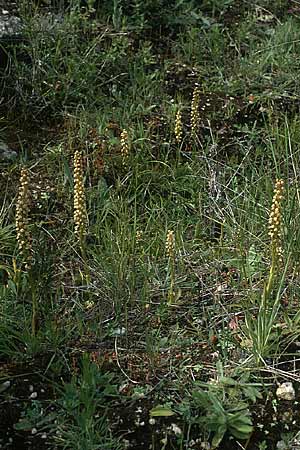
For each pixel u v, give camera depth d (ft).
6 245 12.59
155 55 17.48
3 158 14.49
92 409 9.94
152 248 12.59
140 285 12.00
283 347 11.05
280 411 10.30
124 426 10.07
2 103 15.84
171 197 14.02
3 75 16.10
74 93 15.94
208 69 17.12
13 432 9.97
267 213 12.84
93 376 10.38
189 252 12.67
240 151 15.15
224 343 11.10
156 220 13.23
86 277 11.80
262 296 10.96
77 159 10.92
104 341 11.18
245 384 10.36
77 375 10.64
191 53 17.51
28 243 10.61
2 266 11.66
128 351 11.05
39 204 13.61
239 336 11.22
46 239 12.84
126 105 15.66
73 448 9.70
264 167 14.30
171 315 11.62
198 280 12.20
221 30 18.49
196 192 13.85
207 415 10.04
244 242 12.56
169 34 18.28
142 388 10.50
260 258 12.10
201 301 11.84
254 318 11.38
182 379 10.63
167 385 10.54
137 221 13.30
